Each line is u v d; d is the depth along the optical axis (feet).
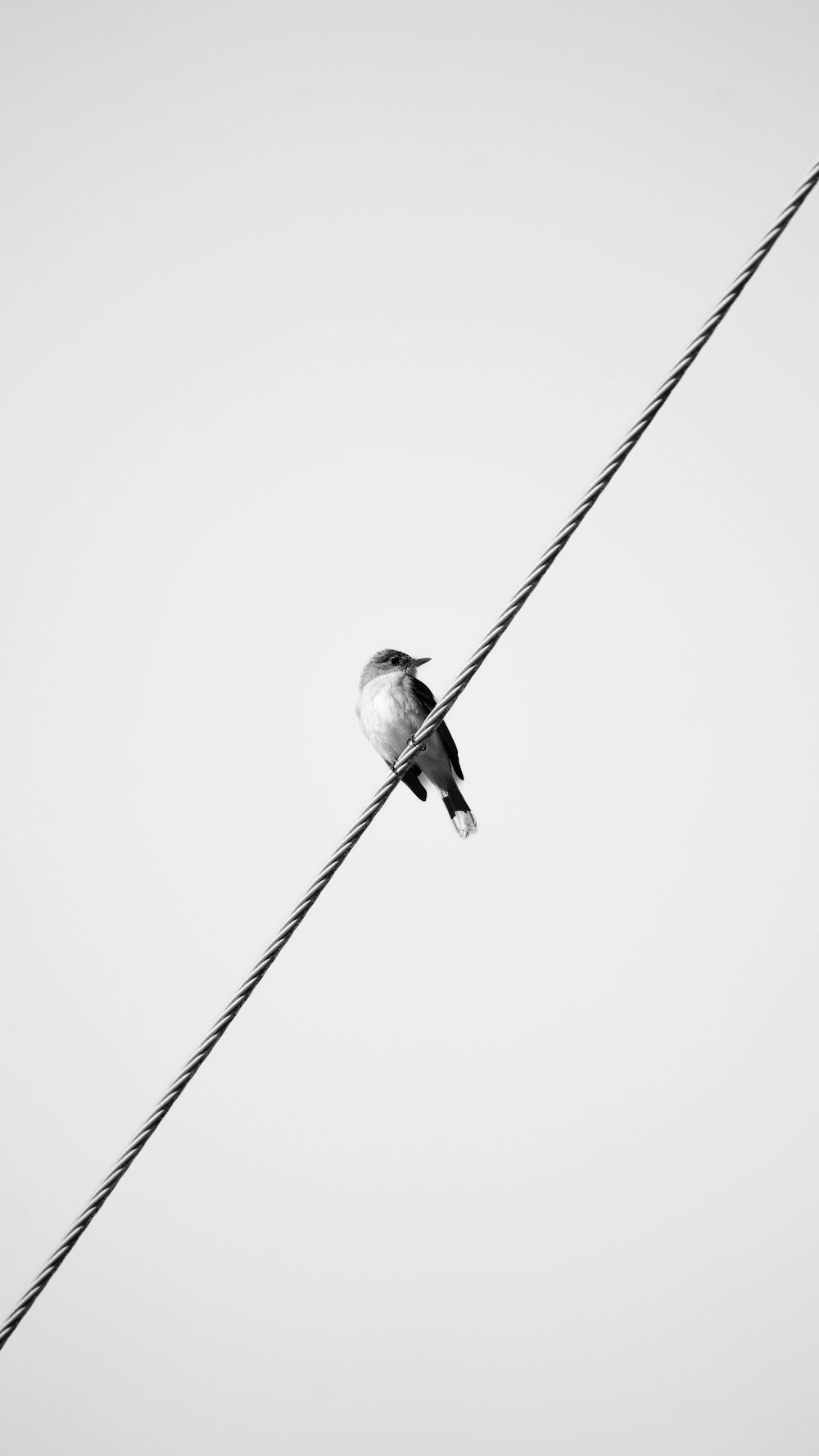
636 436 32.63
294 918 33.60
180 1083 31.45
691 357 31.89
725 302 31.53
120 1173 30.53
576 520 33.32
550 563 33.71
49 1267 29.86
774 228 30.96
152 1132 30.99
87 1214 30.12
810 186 30.66
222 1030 32.40
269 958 33.30
